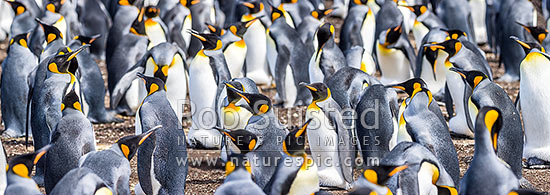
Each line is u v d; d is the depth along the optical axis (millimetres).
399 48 17391
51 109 10844
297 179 8508
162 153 9633
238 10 22484
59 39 14688
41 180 10766
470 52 13359
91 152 8688
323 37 13883
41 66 12203
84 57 15430
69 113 9508
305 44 17750
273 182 8516
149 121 9766
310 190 8625
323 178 10422
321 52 13922
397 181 8297
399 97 17016
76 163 9219
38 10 21281
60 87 11039
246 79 12047
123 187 8289
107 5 27719
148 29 18078
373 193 7773
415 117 9555
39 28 16828
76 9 23094
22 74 14148
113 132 14695
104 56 24125
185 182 10094
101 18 23969
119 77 16359
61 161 9242
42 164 10805
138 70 14406
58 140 9273
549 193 10281
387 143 10906
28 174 7684
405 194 8242
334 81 11891
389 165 7836
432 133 9383
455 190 8500
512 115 10492
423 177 8367
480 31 25234
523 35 19250
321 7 25406
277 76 16594
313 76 14055
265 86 18922
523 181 10531
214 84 12984
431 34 16125
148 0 24234
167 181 9648
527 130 11672
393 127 10969
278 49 16672
